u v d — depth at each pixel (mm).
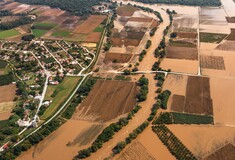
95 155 184250
